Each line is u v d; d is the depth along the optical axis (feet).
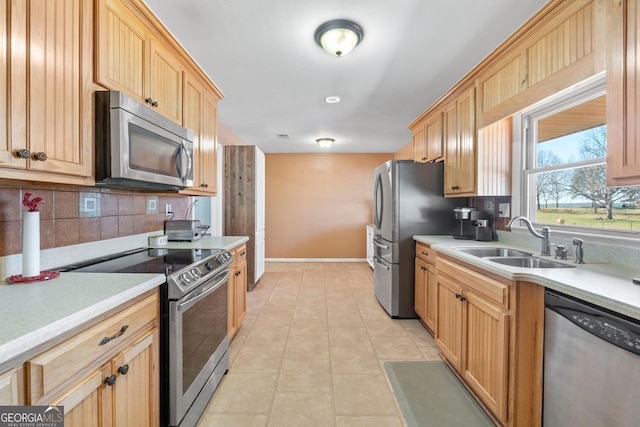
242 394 5.66
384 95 9.48
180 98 6.52
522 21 5.65
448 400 5.49
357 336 8.23
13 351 2.04
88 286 3.42
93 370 2.85
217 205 12.96
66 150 3.57
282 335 8.29
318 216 19.70
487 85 6.73
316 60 7.22
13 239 3.91
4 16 2.83
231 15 5.50
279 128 13.67
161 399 4.14
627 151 3.38
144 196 7.10
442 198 9.43
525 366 4.29
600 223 5.48
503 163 7.43
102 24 4.11
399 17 5.56
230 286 7.39
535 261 5.66
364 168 19.70
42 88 3.23
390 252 9.59
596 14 3.98
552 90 4.74
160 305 4.09
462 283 5.86
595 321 3.27
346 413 5.14
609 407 3.13
